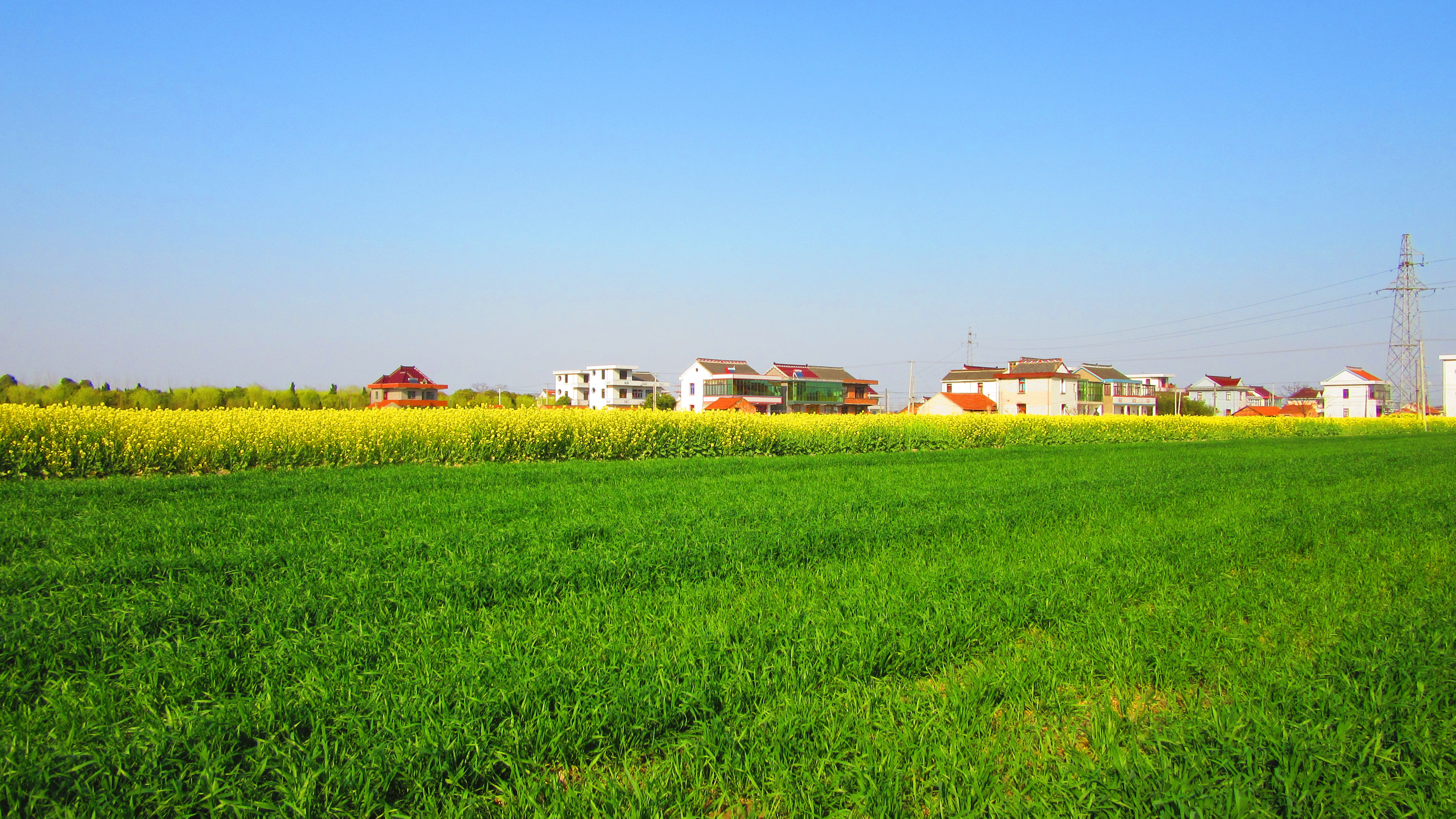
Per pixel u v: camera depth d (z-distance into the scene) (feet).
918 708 13.47
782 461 73.56
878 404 314.55
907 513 36.68
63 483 43.34
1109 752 11.81
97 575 21.22
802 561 26.12
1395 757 12.04
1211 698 14.43
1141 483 52.42
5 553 24.59
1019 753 12.14
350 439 61.72
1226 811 10.39
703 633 16.93
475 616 18.57
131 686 14.01
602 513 34.78
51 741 11.85
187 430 55.57
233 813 10.30
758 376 278.26
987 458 81.30
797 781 11.30
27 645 15.51
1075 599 20.39
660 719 13.00
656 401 279.08
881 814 10.49
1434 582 23.31
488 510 35.12
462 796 10.75
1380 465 70.54
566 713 12.71
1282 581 22.71
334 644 16.07
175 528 28.55
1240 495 45.52
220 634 16.97
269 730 12.37
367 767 11.15
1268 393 415.85
